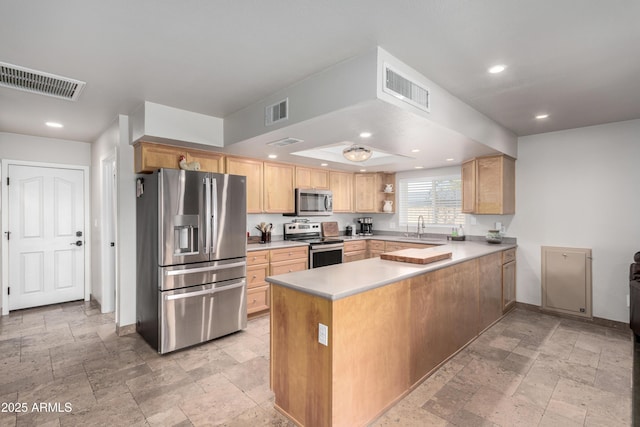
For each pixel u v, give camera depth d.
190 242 3.15
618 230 3.59
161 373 2.57
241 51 2.08
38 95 2.79
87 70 2.35
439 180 5.23
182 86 2.65
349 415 1.81
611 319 3.60
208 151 3.74
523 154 4.22
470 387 2.34
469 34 1.87
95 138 4.39
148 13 1.68
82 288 4.65
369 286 1.91
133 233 3.43
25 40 1.94
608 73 2.36
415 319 2.33
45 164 4.32
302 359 1.90
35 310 4.18
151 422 1.97
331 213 5.24
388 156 4.68
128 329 3.40
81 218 4.63
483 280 3.35
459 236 4.77
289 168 4.73
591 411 2.06
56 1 1.56
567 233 3.91
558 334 3.34
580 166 3.82
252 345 3.13
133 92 2.77
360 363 1.88
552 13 1.67
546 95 2.79
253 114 3.04
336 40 1.94
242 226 3.49
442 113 2.63
